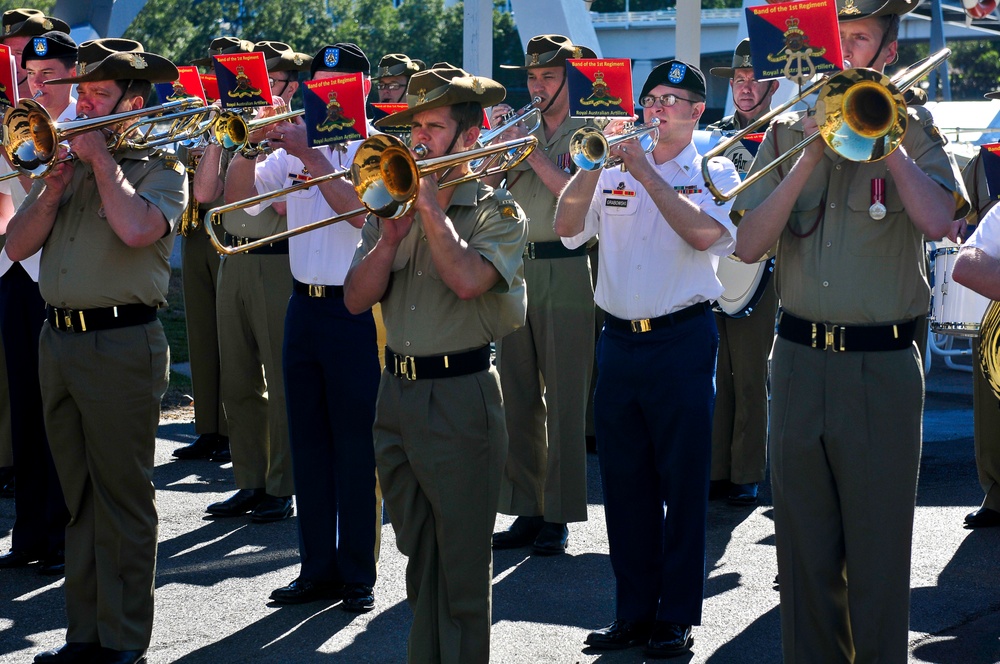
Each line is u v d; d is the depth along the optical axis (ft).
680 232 13.44
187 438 25.22
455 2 220.02
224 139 15.24
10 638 14.46
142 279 13.42
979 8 37.29
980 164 18.89
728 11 195.72
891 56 11.95
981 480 18.69
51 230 13.52
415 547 12.37
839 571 11.98
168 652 14.06
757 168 12.26
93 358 13.26
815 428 11.70
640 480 14.29
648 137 13.91
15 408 17.10
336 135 14.38
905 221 11.44
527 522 18.24
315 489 15.61
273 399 19.21
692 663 13.66
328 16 196.03
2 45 15.29
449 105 11.67
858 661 11.85
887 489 11.56
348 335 15.34
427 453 11.99
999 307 12.18
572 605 15.57
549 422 17.83
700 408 13.87
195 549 17.90
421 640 12.34
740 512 19.89
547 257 17.93
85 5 38.29
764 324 19.97
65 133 12.64
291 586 15.76
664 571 14.06
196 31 174.29
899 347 11.55
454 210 11.99
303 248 15.48
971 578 16.30
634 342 14.06
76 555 13.60
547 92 17.95
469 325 11.98
